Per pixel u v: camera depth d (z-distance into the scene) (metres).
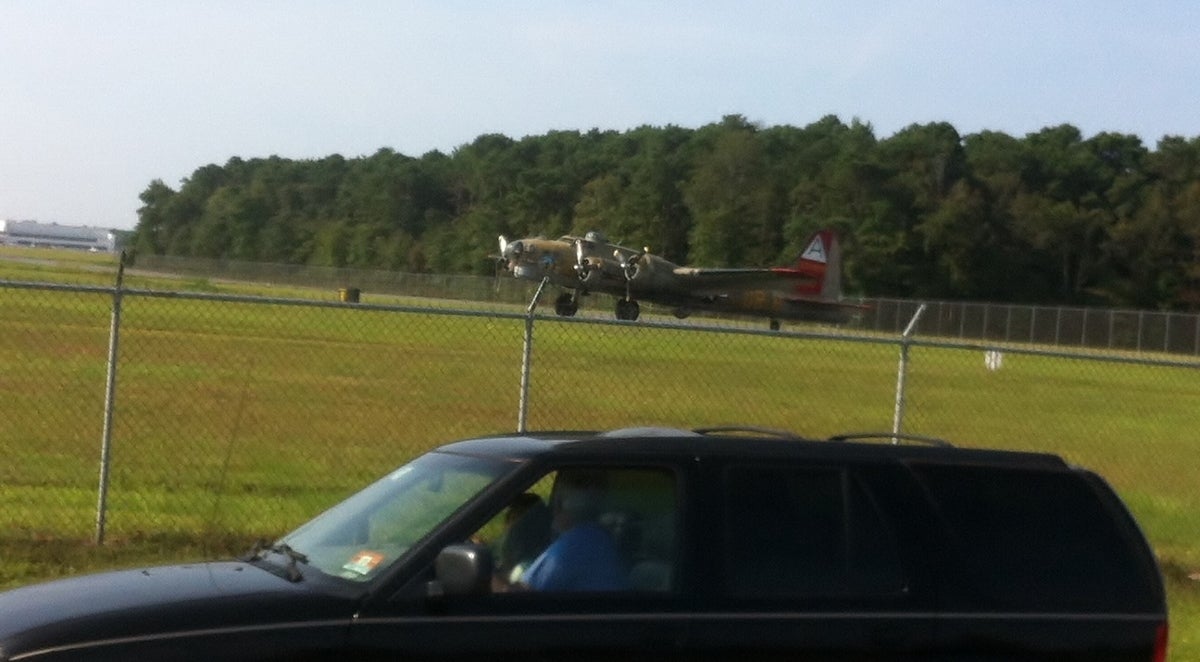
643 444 5.66
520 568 5.36
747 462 5.70
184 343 26.92
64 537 10.56
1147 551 6.14
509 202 102.00
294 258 113.75
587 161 108.12
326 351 26.78
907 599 5.63
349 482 13.26
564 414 18.84
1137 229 86.62
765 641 5.40
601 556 5.41
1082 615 5.85
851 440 6.77
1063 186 93.06
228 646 4.88
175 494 12.32
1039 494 6.04
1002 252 86.38
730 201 91.69
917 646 5.59
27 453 13.88
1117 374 39.19
